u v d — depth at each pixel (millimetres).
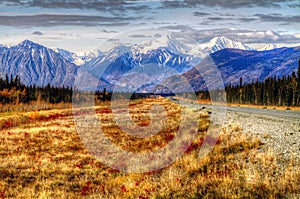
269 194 11883
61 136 33594
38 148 28562
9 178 19359
